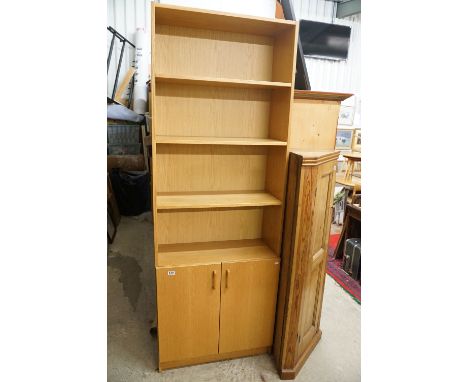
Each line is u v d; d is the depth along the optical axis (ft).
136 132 15.19
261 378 6.43
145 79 15.48
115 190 15.10
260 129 6.84
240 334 6.67
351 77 19.04
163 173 6.56
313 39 17.62
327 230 6.84
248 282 6.40
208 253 6.57
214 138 6.29
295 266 6.00
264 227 7.22
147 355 6.93
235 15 5.25
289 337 6.29
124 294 9.24
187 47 6.09
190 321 6.31
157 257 5.89
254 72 6.54
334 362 6.93
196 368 6.61
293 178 5.88
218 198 6.39
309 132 6.44
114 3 14.93
